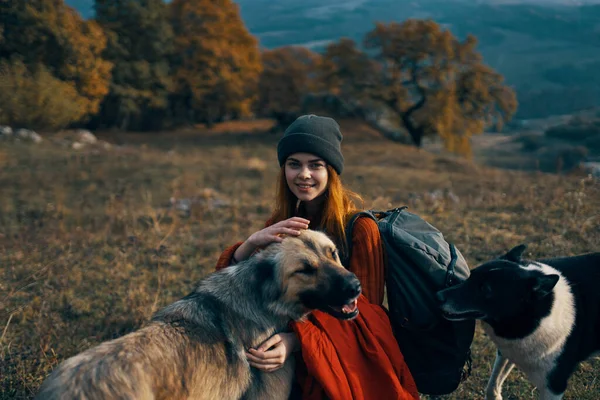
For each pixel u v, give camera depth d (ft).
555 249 24.94
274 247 10.58
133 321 19.52
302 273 10.12
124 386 8.45
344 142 150.20
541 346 12.57
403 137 180.65
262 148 119.03
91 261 26.84
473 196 42.39
